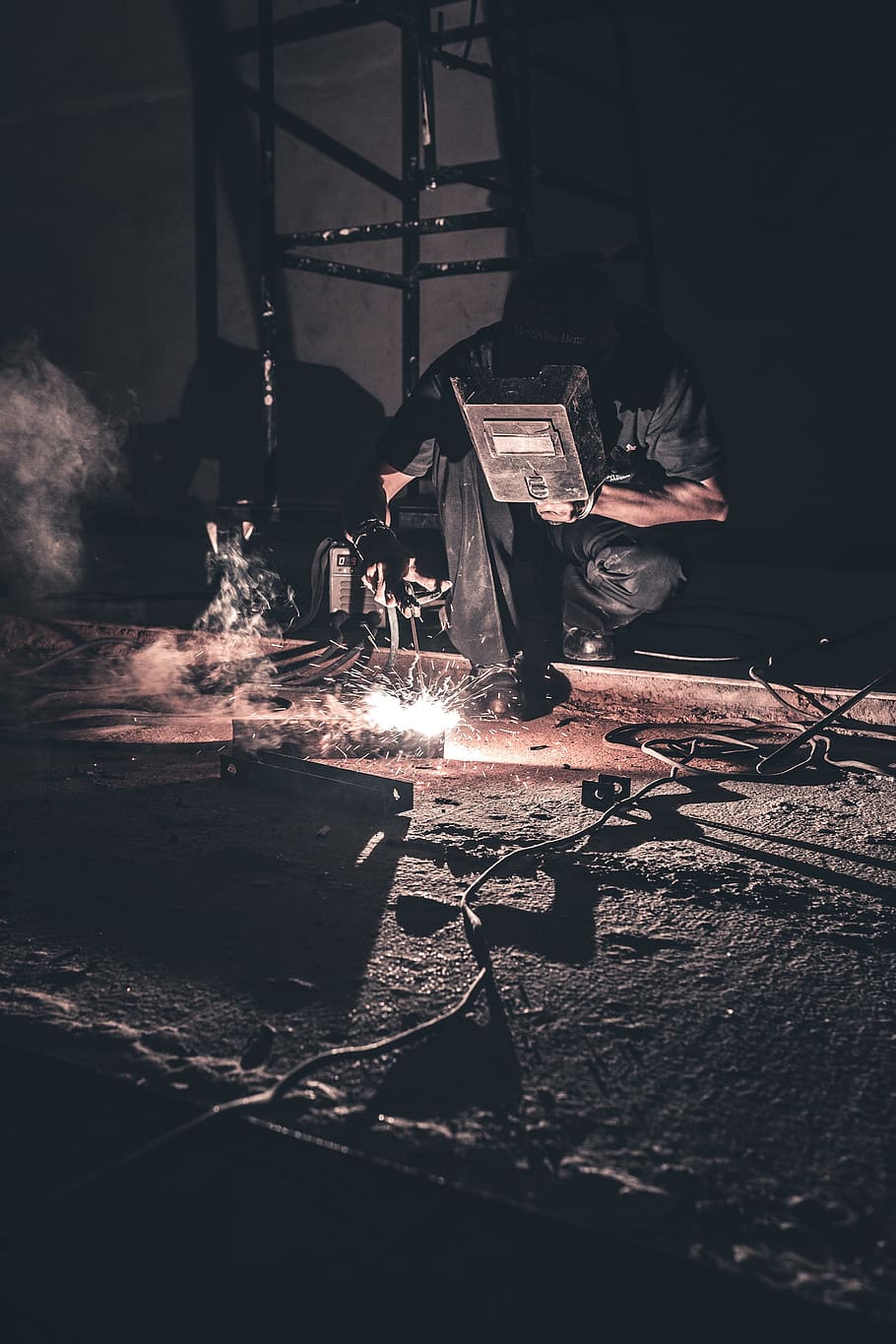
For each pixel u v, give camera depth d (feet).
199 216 25.07
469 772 9.24
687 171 20.66
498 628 10.52
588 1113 4.57
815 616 14.83
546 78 21.33
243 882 6.86
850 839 7.68
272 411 18.49
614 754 9.72
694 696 11.10
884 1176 4.23
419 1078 4.78
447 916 6.40
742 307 20.66
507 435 8.50
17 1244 3.80
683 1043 5.10
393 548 10.27
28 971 5.68
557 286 9.05
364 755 9.70
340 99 22.97
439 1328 3.48
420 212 22.49
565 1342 3.43
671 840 7.65
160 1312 3.52
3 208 27.40
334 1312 3.53
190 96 24.70
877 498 20.21
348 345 23.63
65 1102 4.58
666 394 9.89
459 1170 4.22
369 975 5.69
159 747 9.96
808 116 19.72
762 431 20.84
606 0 19.61
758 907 6.57
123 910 6.44
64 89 26.12
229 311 25.05
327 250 23.57
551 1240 3.83
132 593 16.96
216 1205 3.98
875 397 20.01
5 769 9.27
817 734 9.97
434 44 19.26
